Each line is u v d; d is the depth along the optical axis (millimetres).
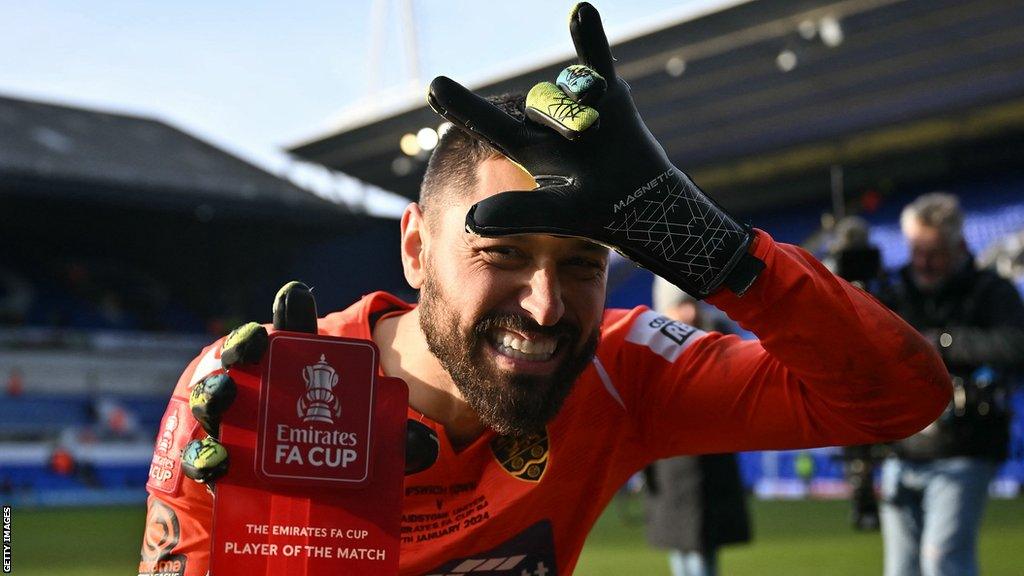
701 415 1748
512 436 1609
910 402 1548
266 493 1321
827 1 14234
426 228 1504
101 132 28281
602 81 1302
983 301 3758
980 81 16344
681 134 19312
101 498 22016
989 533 8414
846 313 1480
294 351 1329
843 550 7676
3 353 23062
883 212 19078
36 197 24422
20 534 11703
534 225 1285
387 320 1718
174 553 1488
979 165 18234
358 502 1346
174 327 27156
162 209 25078
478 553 1650
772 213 20828
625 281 20344
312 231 27344
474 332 1420
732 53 16031
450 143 1480
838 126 18406
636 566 6906
